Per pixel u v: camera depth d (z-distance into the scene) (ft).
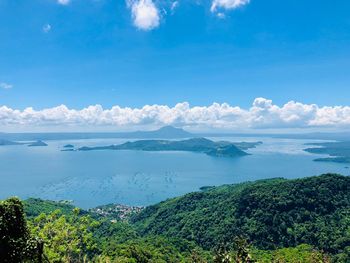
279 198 502.38
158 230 565.12
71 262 119.24
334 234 431.02
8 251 81.35
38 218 119.75
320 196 503.61
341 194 513.86
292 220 474.08
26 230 87.20
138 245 376.07
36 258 86.53
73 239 119.65
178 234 515.91
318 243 426.10
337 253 399.85
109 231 470.39
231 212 523.70
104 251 293.64
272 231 461.37
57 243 113.39
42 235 111.55
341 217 472.03
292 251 373.20
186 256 383.65
